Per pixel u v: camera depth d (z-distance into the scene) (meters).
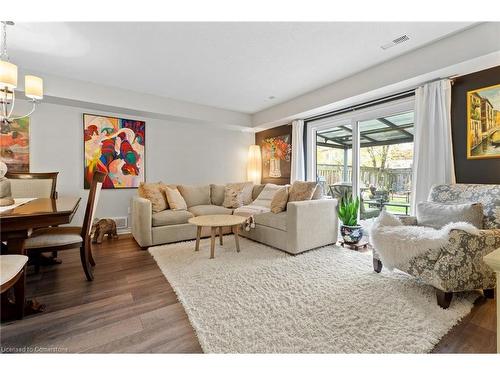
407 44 2.42
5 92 1.97
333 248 3.05
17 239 1.61
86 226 2.04
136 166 4.10
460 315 1.56
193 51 2.54
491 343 1.31
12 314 1.51
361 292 1.85
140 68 2.94
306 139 4.43
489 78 2.34
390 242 1.97
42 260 2.45
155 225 3.16
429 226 2.11
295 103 4.03
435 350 1.25
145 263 2.54
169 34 2.24
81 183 3.66
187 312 1.59
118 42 2.37
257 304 1.68
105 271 2.32
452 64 2.26
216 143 5.05
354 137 3.62
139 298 1.80
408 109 3.00
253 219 3.33
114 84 3.45
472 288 1.69
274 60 2.74
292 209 2.77
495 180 2.31
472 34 2.14
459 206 1.97
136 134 4.10
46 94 3.08
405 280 2.07
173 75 3.15
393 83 2.71
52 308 1.66
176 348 1.27
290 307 1.64
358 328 1.42
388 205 3.34
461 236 1.63
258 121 4.85
